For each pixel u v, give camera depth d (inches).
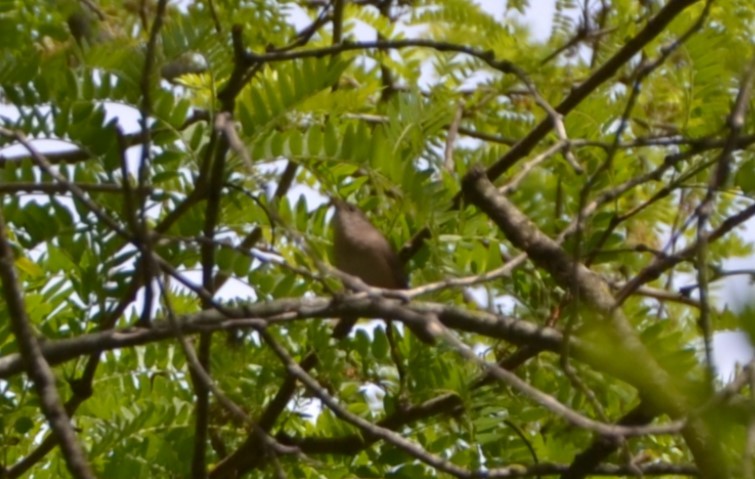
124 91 269.1
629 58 317.4
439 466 220.1
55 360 256.2
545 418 295.7
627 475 261.4
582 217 236.4
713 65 323.0
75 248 285.1
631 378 217.5
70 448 206.4
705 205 216.5
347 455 307.0
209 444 310.5
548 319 285.4
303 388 315.3
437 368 293.4
